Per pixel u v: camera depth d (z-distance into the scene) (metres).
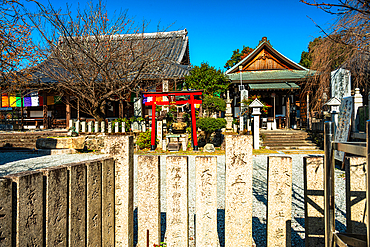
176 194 1.75
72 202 1.42
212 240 1.69
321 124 11.44
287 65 17.83
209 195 1.69
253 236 2.68
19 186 1.09
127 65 10.10
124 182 1.85
